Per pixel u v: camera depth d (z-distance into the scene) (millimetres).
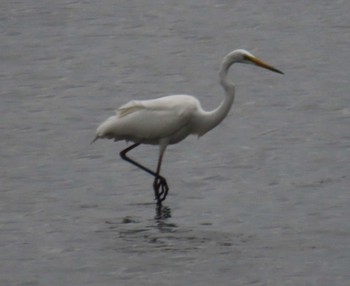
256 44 29969
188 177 18391
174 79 26328
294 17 33281
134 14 33875
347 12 33812
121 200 17125
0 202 17062
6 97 24547
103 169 18938
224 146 20312
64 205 16906
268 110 23188
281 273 13984
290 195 17250
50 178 18406
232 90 16969
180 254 14648
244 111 23078
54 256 14648
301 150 20031
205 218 16156
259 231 15539
